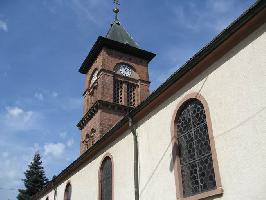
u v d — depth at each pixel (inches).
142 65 1048.2
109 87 946.1
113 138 583.5
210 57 377.7
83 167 719.1
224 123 343.3
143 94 994.7
